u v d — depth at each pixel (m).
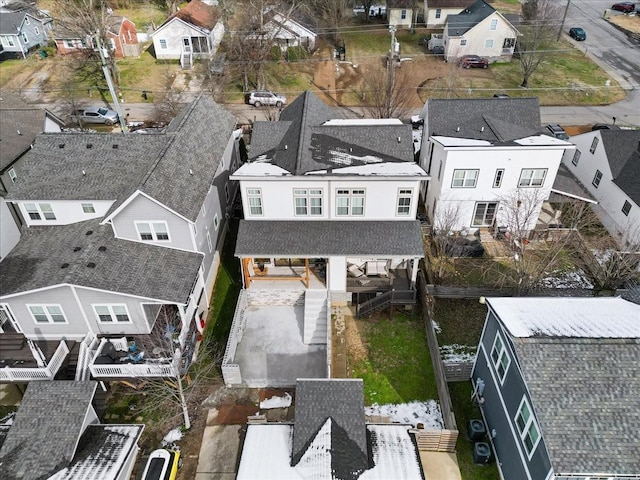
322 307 27.55
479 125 32.81
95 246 25.20
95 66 57.25
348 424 19.56
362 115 49.59
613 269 29.16
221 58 57.22
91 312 24.22
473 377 24.06
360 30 70.44
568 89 54.41
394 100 47.47
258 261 29.81
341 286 27.80
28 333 24.98
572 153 39.28
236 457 21.34
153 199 24.22
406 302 26.97
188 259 26.25
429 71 58.78
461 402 23.45
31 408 20.52
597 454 15.43
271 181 26.22
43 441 19.77
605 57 62.50
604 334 18.19
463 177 31.33
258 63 54.00
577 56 62.53
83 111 48.28
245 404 23.64
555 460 15.33
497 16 58.34
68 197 26.80
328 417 19.72
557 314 19.88
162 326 25.62
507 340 19.31
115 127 47.78
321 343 26.47
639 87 55.09
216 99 51.88
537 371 17.03
